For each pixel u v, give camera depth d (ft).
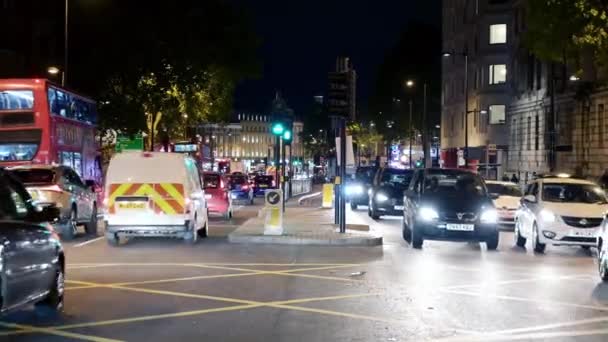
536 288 47.24
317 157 465.06
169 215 69.00
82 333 33.04
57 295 37.42
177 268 54.29
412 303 41.06
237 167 297.94
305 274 51.70
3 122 87.66
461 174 73.82
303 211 125.70
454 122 271.69
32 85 87.97
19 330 33.63
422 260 60.80
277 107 122.11
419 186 73.20
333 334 33.17
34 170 73.82
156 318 36.40
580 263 61.31
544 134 196.85
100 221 104.78
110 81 153.28
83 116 105.60
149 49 152.66
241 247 68.69
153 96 156.87
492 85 233.96
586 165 163.32
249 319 36.29
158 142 192.13
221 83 175.63
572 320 37.19
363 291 44.83
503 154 231.91
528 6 102.47
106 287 45.57
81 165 103.55
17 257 31.65
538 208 70.13
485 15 234.58
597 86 147.33
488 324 35.86
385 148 362.74
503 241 81.41
